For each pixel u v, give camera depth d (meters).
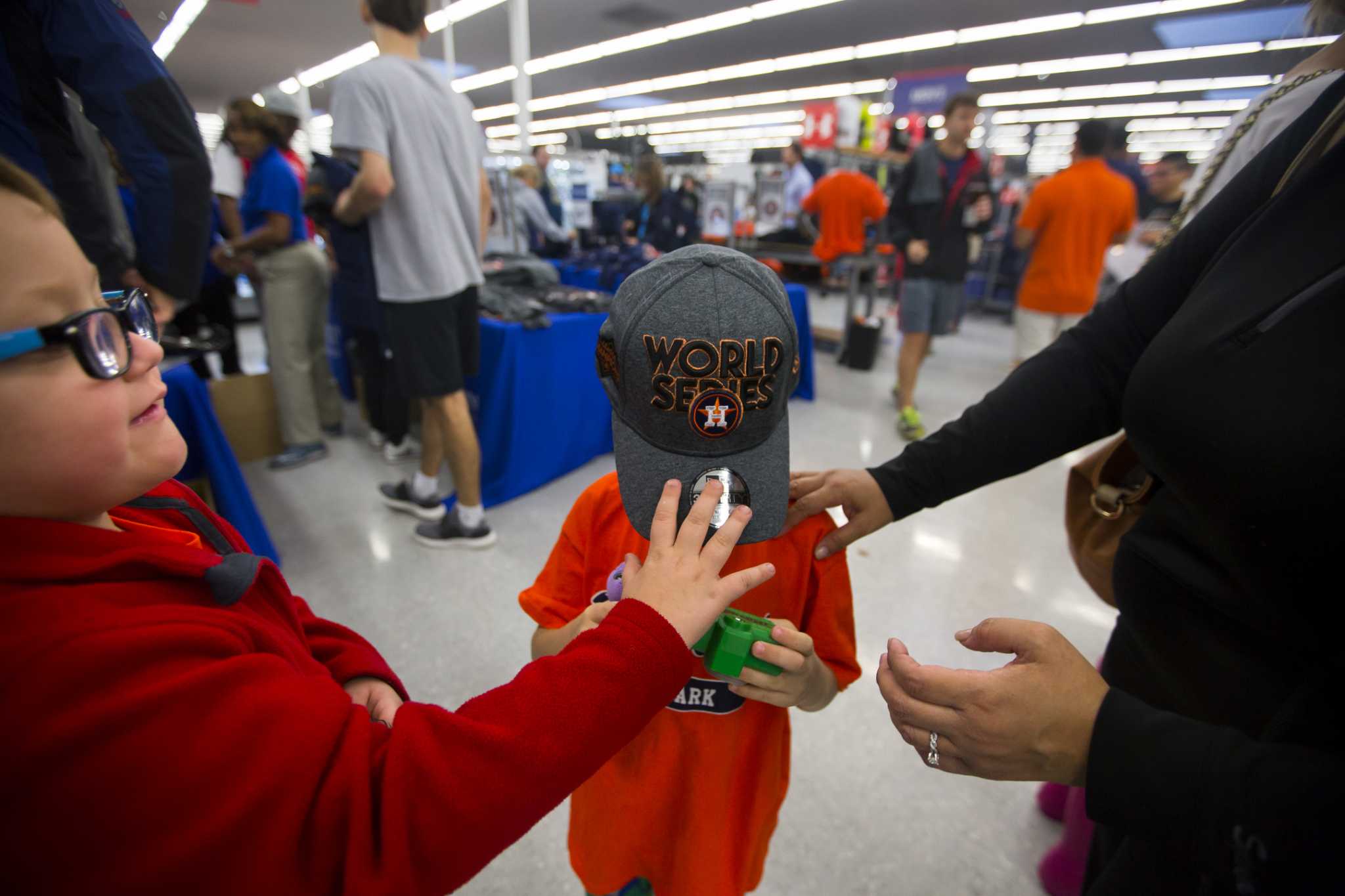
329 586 1.90
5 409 0.30
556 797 0.38
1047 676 0.44
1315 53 0.92
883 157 5.46
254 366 4.60
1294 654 0.46
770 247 5.42
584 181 6.36
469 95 14.41
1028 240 3.27
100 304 0.36
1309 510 0.40
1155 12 7.42
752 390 0.56
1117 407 0.71
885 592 1.96
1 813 0.28
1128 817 0.41
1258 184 0.60
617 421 0.61
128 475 0.36
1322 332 0.40
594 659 0.40
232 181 3.05
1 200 0.29
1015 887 1.14
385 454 2.84
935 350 5.35
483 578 1.95
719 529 0.53
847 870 1.15
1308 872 0.33
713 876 0.74
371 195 1.73
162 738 0.29
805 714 1.49
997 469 0.73
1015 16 7.88
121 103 1.17
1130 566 0.61
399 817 0.33
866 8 7.92
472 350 2.13
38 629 0.30
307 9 6.96
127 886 0.29
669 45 9.93
